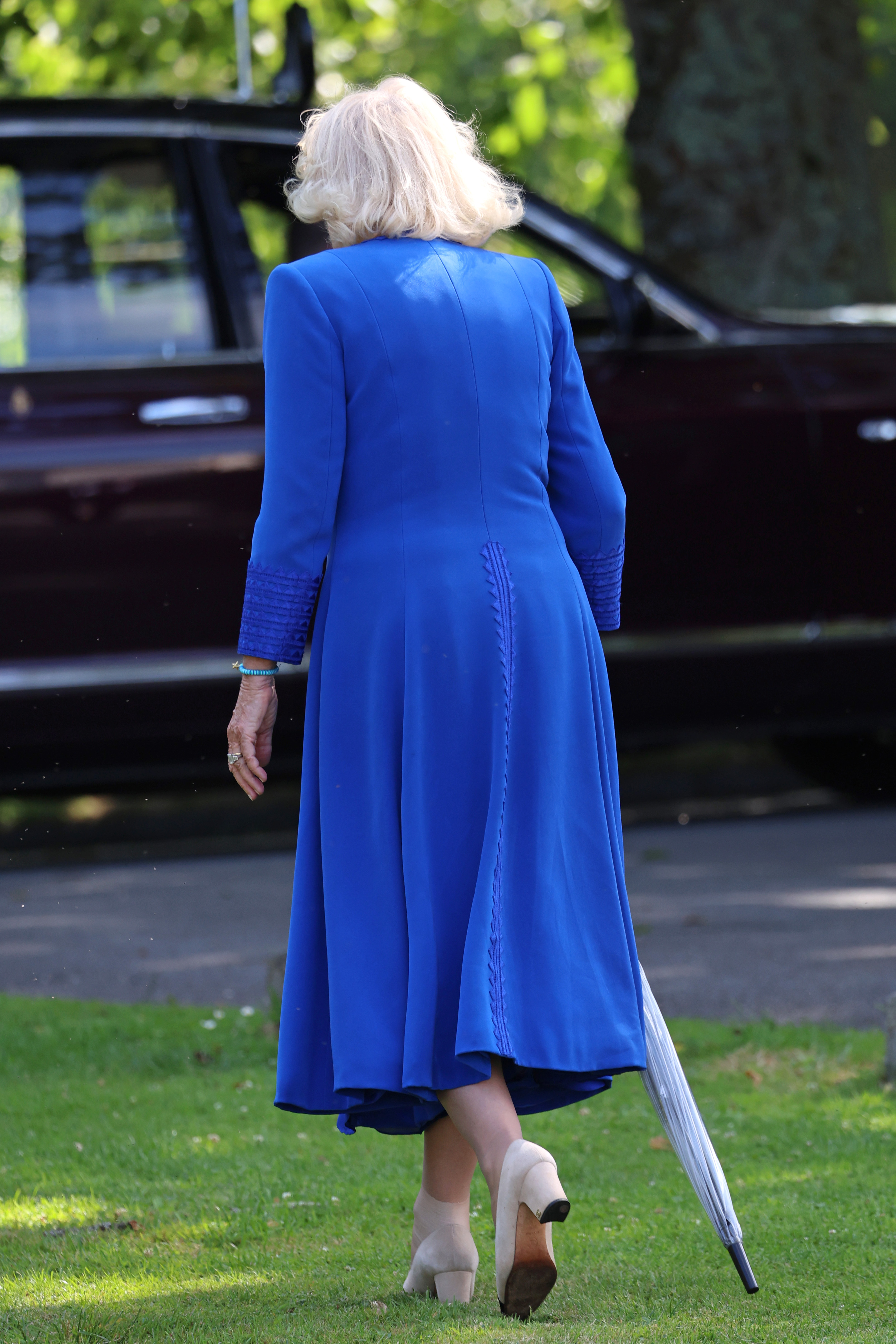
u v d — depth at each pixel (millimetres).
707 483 21094
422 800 8070
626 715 21406
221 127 21078
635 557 20953
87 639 20047
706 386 21172
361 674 8219
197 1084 13078
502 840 8078
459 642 8141
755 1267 8859
